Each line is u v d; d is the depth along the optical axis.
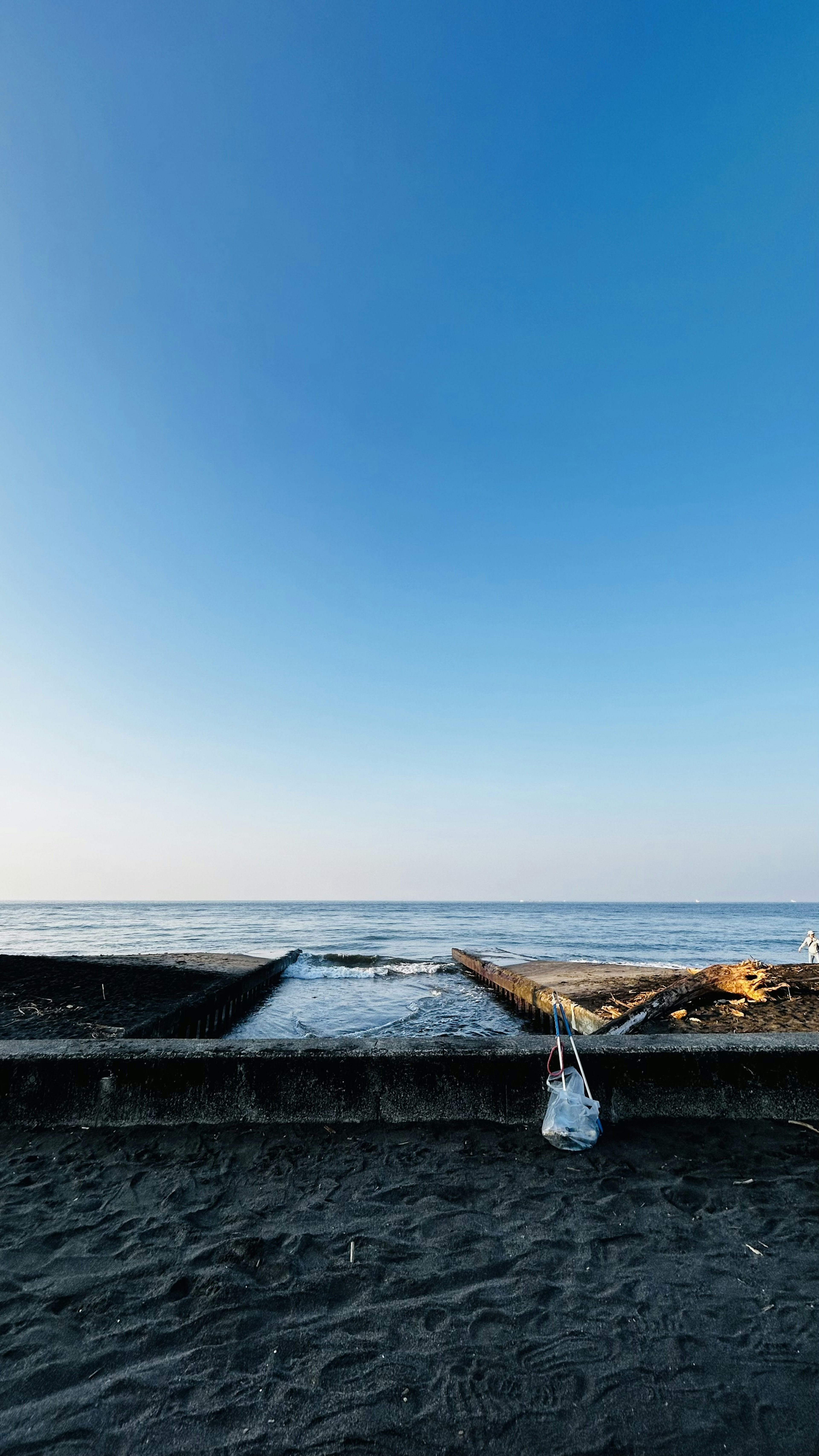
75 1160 4.33
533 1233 3.49
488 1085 4.89
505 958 24.56
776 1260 3.22
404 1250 3.34
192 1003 12.95
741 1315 2.83
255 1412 2.35
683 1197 3.81
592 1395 2.41
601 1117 4.83
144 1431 2.27
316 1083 4.90
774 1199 3.79
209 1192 3.93
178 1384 2.49
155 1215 3.68
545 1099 4.85
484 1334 2.75
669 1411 2.34
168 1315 2.87
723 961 25.66
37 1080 4.91
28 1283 3.08
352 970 24.47
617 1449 2.19
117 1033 10.07
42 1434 2.26
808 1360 2.57
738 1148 4.41
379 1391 2.45
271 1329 2.79
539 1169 4.17
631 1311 2.87
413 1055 4.93
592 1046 5.00
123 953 27.05
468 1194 3.88
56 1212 3.70
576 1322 2.81
